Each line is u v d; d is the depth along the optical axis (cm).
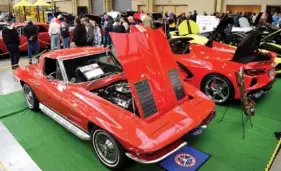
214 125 416
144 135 270
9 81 677
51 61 416
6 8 3753
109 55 450
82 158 335
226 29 730
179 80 362
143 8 2567
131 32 327
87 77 392
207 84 502
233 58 486
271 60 477
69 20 1572
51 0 3538
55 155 342
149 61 328
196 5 2148
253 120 432
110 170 311
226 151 344
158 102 321
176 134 281
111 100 356
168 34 910
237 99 480
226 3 1994
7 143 370
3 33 769
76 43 884
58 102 365
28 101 481
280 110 472
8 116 457
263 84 464
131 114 299
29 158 335
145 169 311
